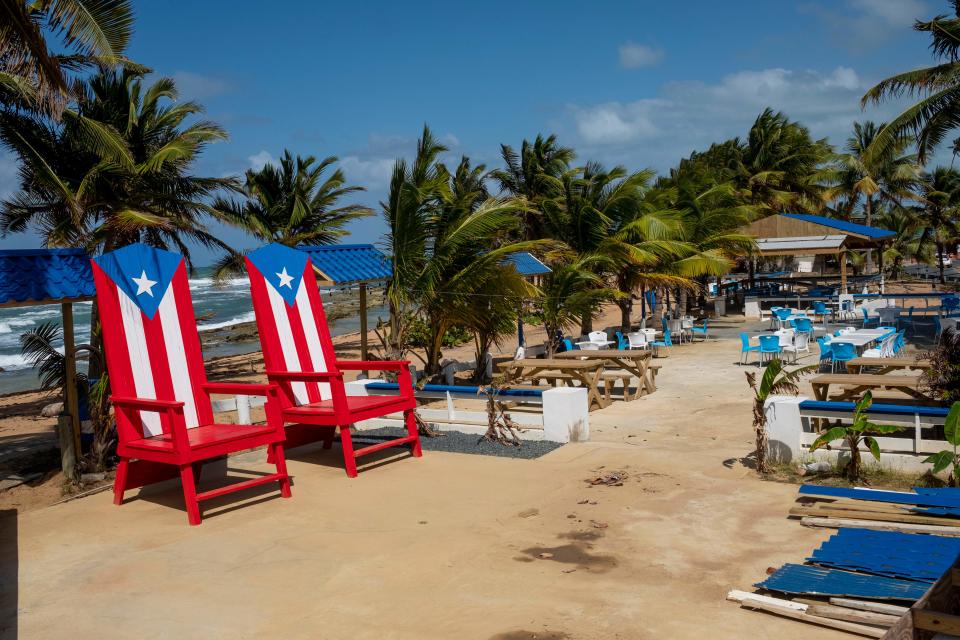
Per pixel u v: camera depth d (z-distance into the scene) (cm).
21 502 901
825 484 701
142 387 728
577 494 701
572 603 460
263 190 2405
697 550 545
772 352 1733
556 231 2205
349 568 532
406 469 822
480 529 610
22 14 842
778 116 4412
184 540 607
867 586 442
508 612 450
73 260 984
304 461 873
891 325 2247
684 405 1257
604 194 2258
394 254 1333
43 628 452
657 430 1062
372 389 1086
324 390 884
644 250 2103
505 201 1430
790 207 4644
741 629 418
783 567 491
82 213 1549
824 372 1548
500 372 1402
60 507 720
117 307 722
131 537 619
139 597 495
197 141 1712
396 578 511
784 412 771
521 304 1619
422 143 1362
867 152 1939
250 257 846
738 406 1221
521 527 611
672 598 463
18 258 938
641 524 607
